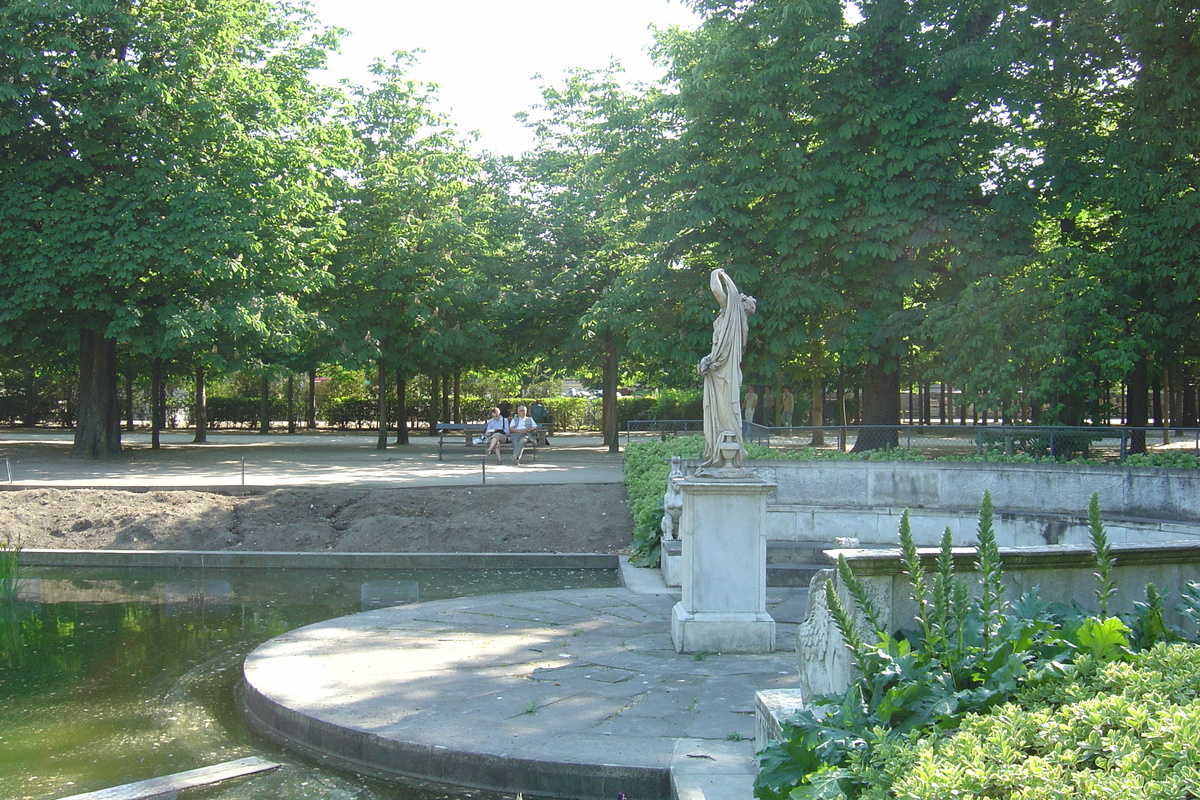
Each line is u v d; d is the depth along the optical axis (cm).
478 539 1719
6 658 1009
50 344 2816
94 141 2484
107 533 1720
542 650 919
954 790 261
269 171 2703
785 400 3838
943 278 2183
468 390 5709
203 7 2631
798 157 2080
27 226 2450
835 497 1509
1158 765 257
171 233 2472
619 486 1958
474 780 621
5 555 1354
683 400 5134
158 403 3312
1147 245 1842
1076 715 295
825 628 482
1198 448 1370
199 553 1623
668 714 705
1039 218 2112
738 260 2203
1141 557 534
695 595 915
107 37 2575
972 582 502
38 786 641
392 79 3419
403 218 3256
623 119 2369
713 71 2192
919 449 1554
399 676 820
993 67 2012
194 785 624
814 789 300
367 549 1680
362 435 4609
